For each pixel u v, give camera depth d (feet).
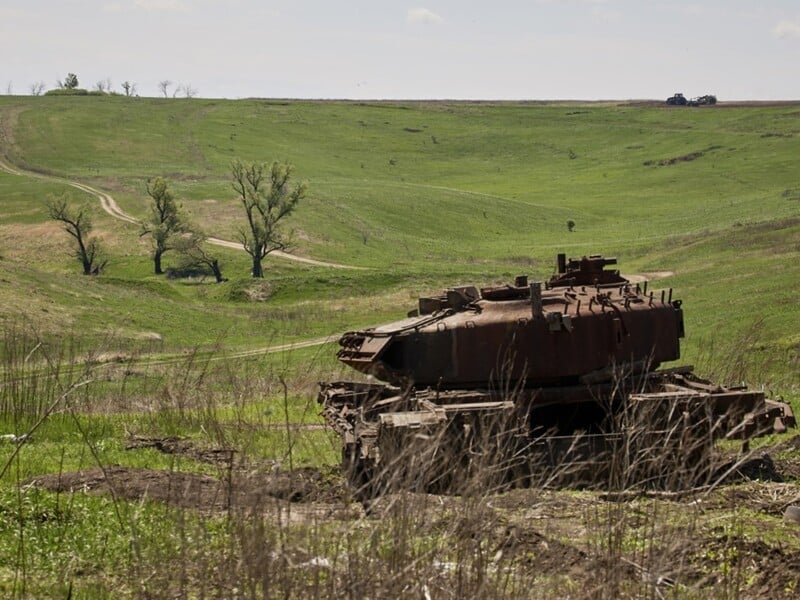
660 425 94.68
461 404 96.43
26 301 317.42
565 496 82.02
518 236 623.36
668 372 108.99
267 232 515.91
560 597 59.47
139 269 534.78
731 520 76.59
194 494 80.79
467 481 59.57
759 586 65.57
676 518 65.31
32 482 85.97
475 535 56.54
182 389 133.69
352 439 86.63
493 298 107.65
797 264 344.49
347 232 591.37
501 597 55.26
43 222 607.78
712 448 65.72
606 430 106.63
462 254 554.87
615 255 487.20
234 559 58.90
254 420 127.13
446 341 104.12
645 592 57.52
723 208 639.76
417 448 60.95
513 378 103.55
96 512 77.20
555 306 106.11
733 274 347.56
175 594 57.82
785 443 110.22
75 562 67.10
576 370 104.01
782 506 82.99
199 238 529.45
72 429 122.93
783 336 227.81
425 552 56.18
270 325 349.00
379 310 380.99
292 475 58.59
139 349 267.39
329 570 54.39
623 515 63.31
